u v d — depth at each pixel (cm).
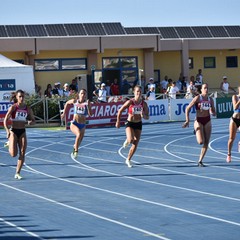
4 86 4462
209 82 6153
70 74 5516
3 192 1845
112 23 5766
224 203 1600
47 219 1440
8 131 2058
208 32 6141
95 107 4156
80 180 2050
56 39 5334
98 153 2805
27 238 1253
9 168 2373
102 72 5597
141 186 1909
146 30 5994
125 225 1359
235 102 2314
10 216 1484
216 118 4775
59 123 4375
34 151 2916
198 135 2266
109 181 2017
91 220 1420
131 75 5694
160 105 4500
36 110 4334
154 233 1277
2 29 5425
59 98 4394
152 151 2852
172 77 6038
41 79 5450
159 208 1551
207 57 6141
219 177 2058
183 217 1434
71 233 1292
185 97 4769
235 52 6219
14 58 5350
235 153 2736
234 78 6225
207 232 1277
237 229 1301
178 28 6097
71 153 2819
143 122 4422
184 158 2588
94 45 5441
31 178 2114
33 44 5278
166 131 3812
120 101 4303
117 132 3794
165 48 5809
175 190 1823
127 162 2341
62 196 1755
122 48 5547
